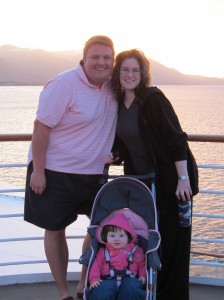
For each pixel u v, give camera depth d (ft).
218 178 87.40
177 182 10.57
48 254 11.38
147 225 10.02
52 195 10.93
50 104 10.47
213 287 12.89
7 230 36.32
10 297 12.34
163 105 10.26
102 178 10.58
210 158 107.14
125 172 11.14
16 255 27.30
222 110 508.94
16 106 501.15
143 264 9.71
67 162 10.84
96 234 9.85
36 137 10.67
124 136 10.69
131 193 10.23
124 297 9.24
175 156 10.31
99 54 10.39
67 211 11.09
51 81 10.64
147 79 10.50
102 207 10.23
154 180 10.38
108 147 10.94
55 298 12.32
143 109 10.32
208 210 71.82
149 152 10.45
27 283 13.00
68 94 10.48
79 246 27.99
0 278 12.89
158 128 10.39
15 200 47.78
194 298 12.38
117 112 10.89
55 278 11.50
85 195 11.06
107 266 9.64
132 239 9.75
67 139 10.78
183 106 592.60
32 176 10.82
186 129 261.85
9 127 265.75
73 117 10.61
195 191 10.76
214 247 59.93
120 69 10.51
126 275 9.55
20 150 132.87
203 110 500.74
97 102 10.65
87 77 10.64
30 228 37.04
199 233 65.92
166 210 10.82
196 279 13.00
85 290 9.48
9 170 104.88
